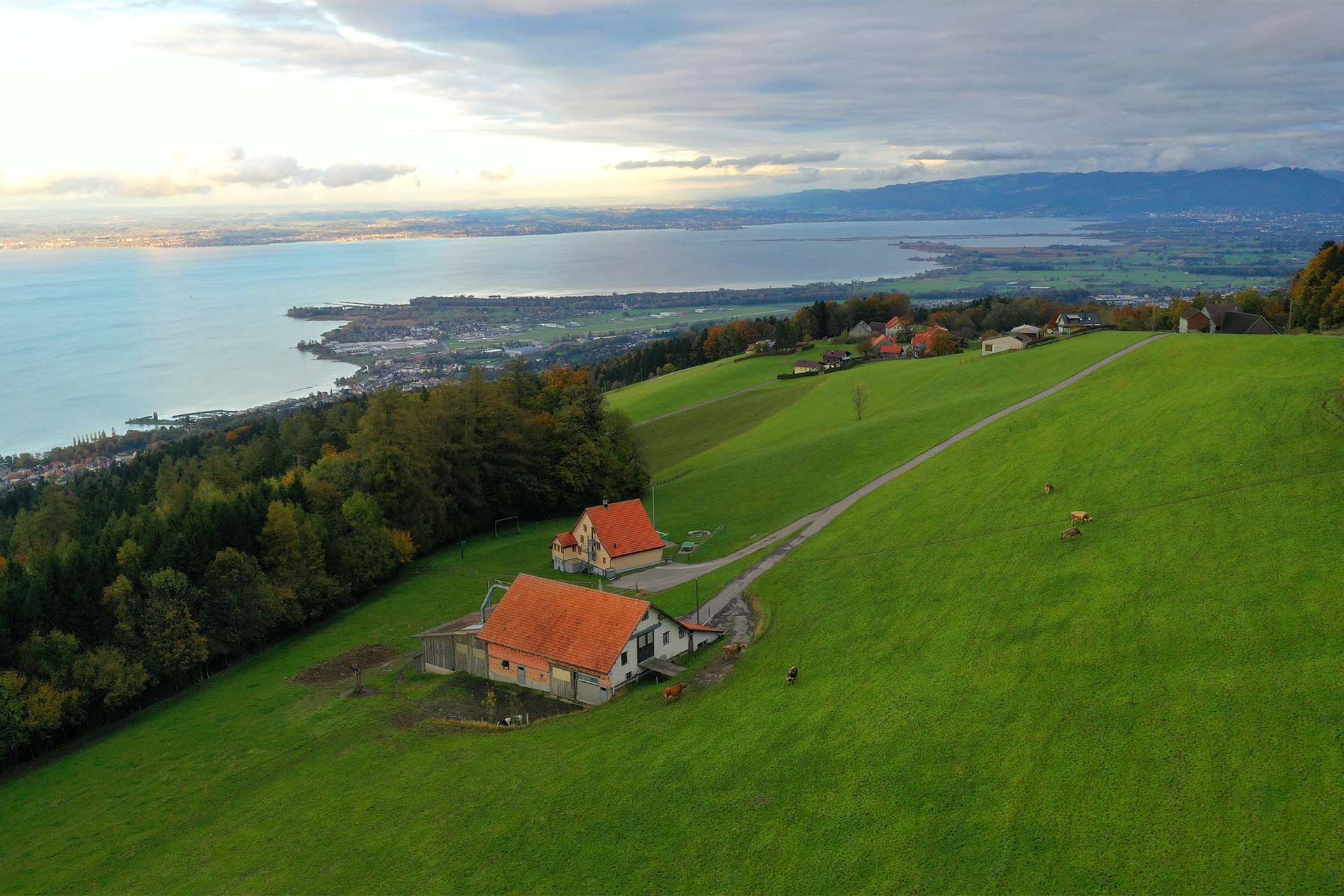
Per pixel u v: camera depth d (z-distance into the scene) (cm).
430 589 8431
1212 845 2814
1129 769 3244
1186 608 4288
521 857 3538
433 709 5572
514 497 10831
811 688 4603
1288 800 2900
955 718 3878
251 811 4428
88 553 7012
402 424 9725
